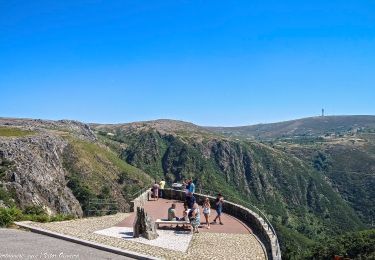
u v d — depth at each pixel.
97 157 135.62
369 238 80.69
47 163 101.69
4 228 20.11
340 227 192.00
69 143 128.62
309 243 131.12
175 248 17.47
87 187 109.00
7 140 92.19
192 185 22.42
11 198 72.62
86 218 23.94
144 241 18.45
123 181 132.12
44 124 193.12
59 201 90.62
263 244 18.94
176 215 24.67
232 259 16.30
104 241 17.86
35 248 16.28
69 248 16.64
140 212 19.25
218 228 22.25
